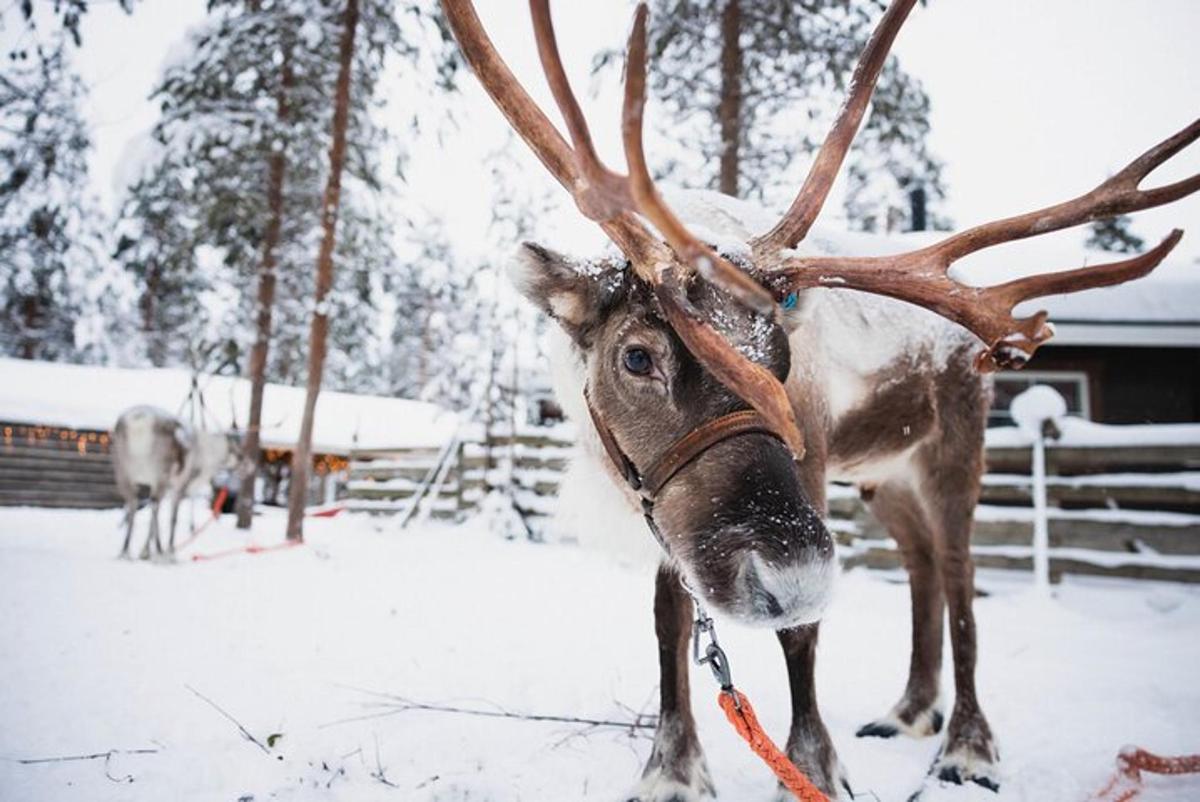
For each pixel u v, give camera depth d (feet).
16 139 30.19
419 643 14.98
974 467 10.92
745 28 33.14
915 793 8.62
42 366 71.41
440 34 38.22
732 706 6.93
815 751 7.83
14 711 10.37
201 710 10.57
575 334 7.37
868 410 10.14
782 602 5.35
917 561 11.82
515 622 17.33
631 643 15.51
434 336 119.85
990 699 12.14
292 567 25.58
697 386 6.28
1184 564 20.71
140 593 19.44
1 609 16.71
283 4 39.40
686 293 6.17
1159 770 8.52
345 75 38.34
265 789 8.13
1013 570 22.76
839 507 25.82
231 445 40.86
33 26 27.17
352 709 10.78
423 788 8.08
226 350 45.42
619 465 6.98
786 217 7.09
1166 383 33.45
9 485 58.59
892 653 15.49
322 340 37.09
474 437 37.88
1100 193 6.23
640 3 3.91
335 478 92.53
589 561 27.32
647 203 3.98
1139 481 22.04
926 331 10.73
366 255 46.11
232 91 41.52
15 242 83.25
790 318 6.99
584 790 8.22
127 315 94.17
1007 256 36.32
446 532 35.73
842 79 32.89
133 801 7.84
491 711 10.85
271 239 44.04
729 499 5.80
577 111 4.56
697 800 7.93
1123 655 15.20
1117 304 31.68
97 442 62.54
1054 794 8.49
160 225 49.98
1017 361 6.20
